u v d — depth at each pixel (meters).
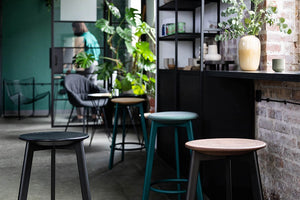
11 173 4.36
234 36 3.14
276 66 2.66
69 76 6.69
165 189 3.84
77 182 4.06
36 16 9.67
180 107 4.36
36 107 9.69
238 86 3.46
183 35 4.43
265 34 3.12
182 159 4.27
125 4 7.58
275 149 3.03
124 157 5.16
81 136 2.47
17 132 6.94
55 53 7.43
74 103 6.21
